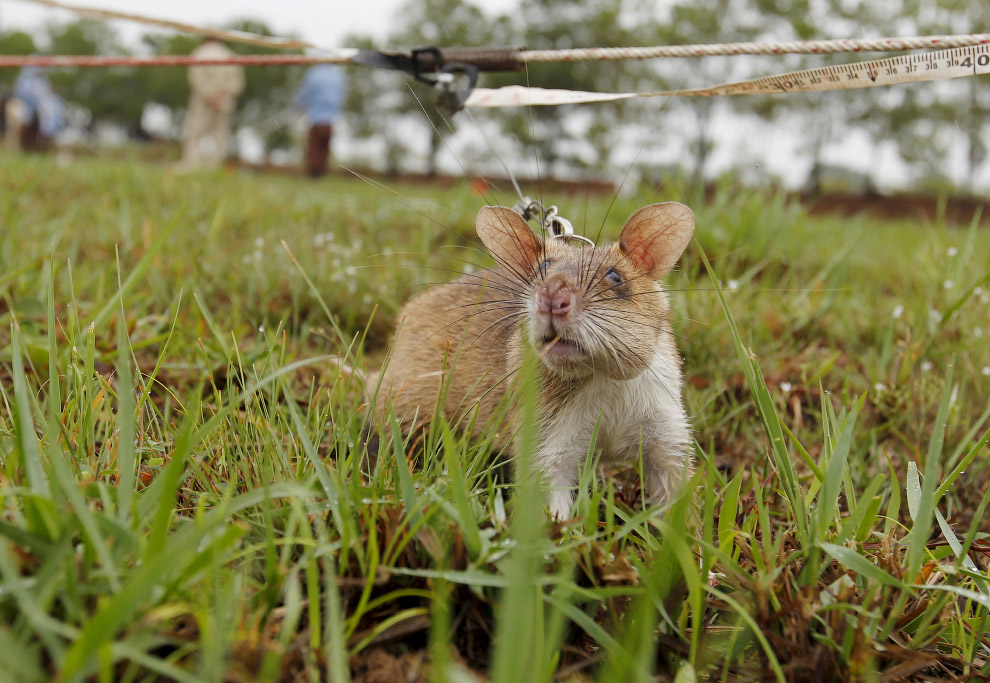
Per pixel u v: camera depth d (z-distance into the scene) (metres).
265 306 0.82
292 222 1.25
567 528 0.42
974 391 0.75
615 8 7.59
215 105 2.93
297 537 0.40
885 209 5.06
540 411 0.55
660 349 0.57
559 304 0.49
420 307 0.68
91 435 0.46
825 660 0.38
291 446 0.50
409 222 1.35
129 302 0.72
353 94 9.32
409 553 0.39
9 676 0.29
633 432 0.56
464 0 9.02
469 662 0.39
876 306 0.95
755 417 0.71
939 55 0.52
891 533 0.46
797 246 1.14
